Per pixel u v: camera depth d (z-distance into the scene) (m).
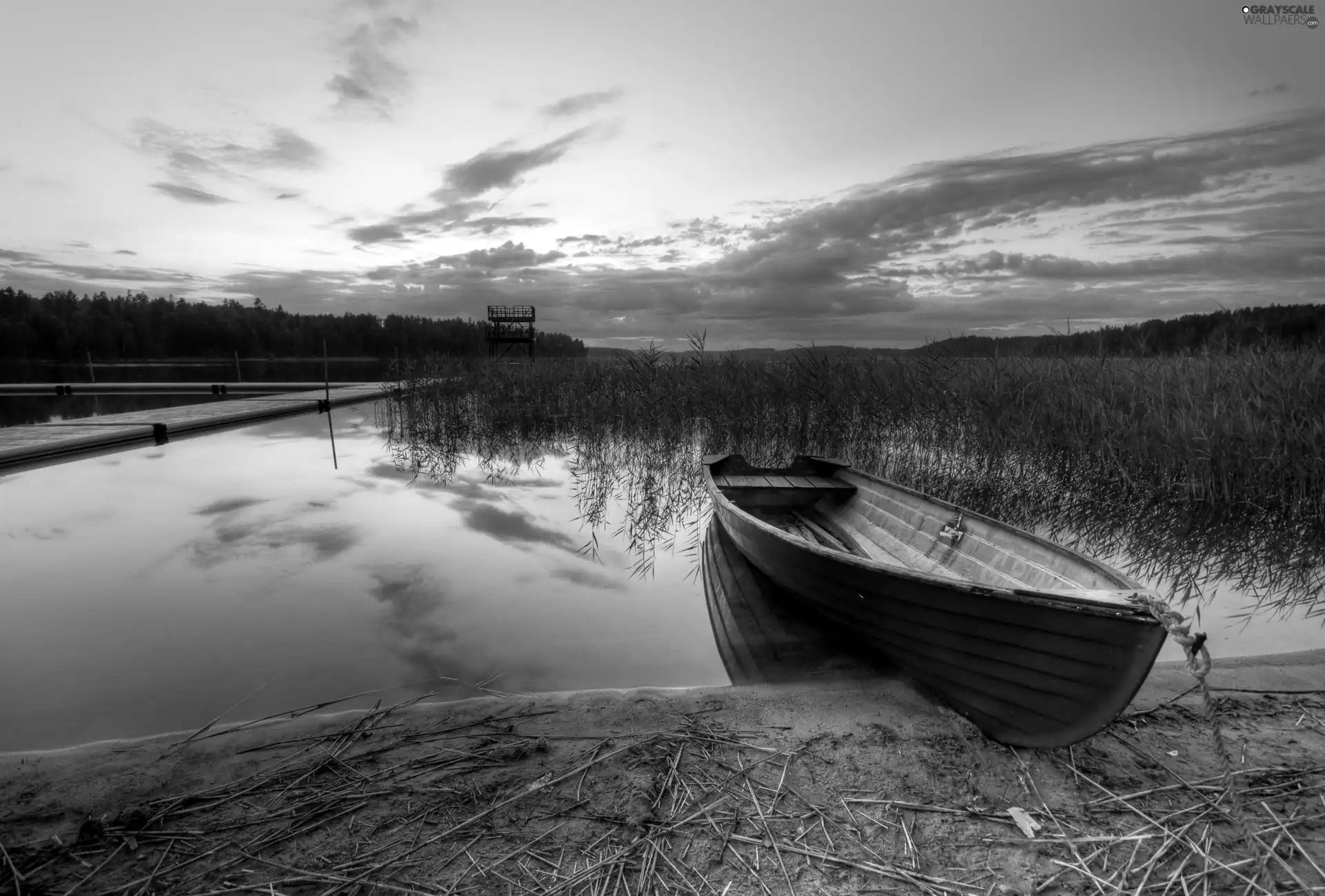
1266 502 6.77
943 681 3.52
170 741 3.20
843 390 11.64
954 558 4.62
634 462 11.33
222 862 2.40
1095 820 2.65
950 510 5.00
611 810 2.70
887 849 2.51
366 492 9.12
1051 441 8.68
